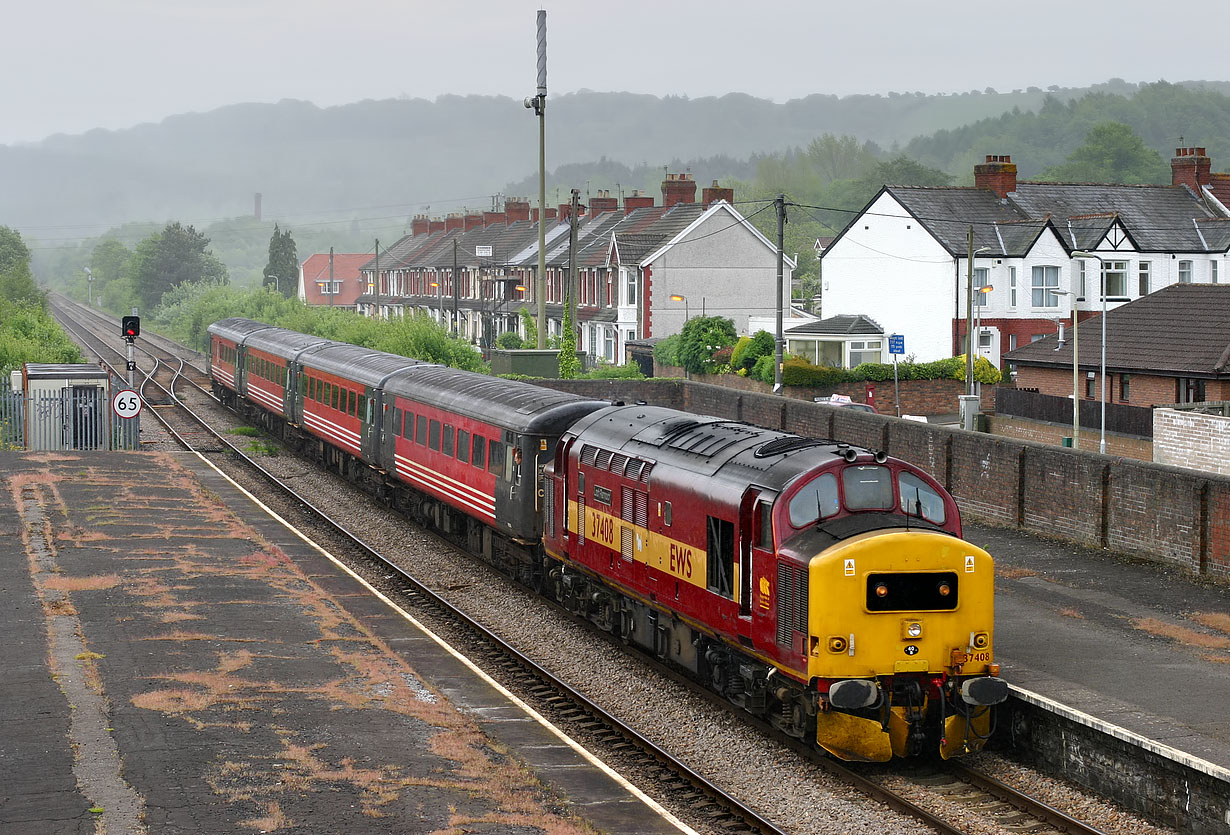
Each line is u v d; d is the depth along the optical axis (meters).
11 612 47.03
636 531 46.38
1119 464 58.19
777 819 32.94
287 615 48.34
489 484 61.31
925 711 36.44
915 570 35.62
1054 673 40.09
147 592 50.66
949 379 130.62
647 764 36.84
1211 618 46.69
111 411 94.75
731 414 98.94
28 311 159.88
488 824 29.50
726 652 42.03
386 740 35.03
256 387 113.56
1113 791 34.69
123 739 33.97
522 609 55.09
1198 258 152.38
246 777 31.58
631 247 177.75
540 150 109.06
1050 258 145.38
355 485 88.00
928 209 149.00
